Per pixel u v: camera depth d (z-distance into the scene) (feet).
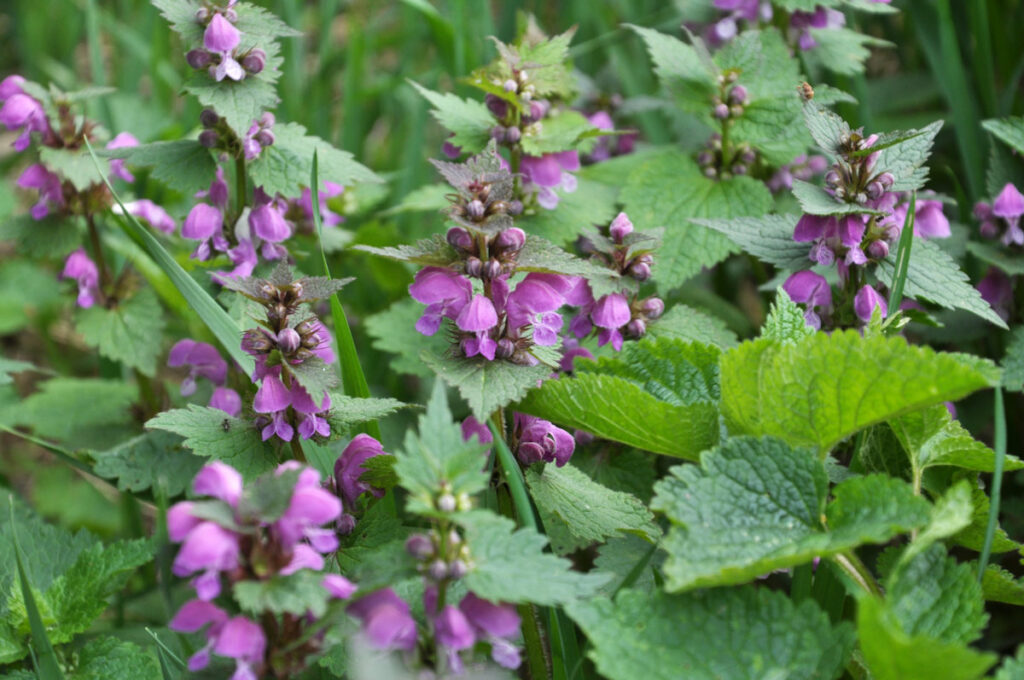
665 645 1.77
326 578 1.74
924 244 2.07
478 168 1.86
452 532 1.74
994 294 2.25
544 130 2.28
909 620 1.80
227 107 2.05
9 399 2.42
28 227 2.28
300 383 1.85
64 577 1.96
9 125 2.22
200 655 1.73
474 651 1.79
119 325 2.32
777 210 2.39
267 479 1.72
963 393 1.78
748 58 2.34
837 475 1.98
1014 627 2.15
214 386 2.26
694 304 2.46
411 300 2.42
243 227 2.12
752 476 1.82
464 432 1.89
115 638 1.95
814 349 1.82
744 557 1.78
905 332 2.26
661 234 1.97
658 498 1.81
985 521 1.94
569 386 1.89
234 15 2.06
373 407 1.94
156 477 2.15
